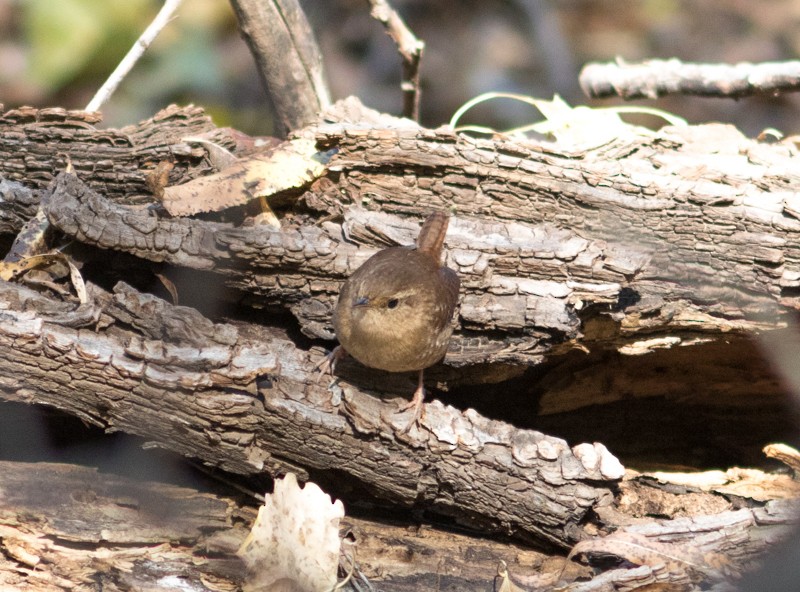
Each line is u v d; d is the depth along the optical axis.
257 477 7.09
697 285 7.61
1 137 7.68
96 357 6.31
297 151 7.69
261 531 6.36
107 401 6.49
